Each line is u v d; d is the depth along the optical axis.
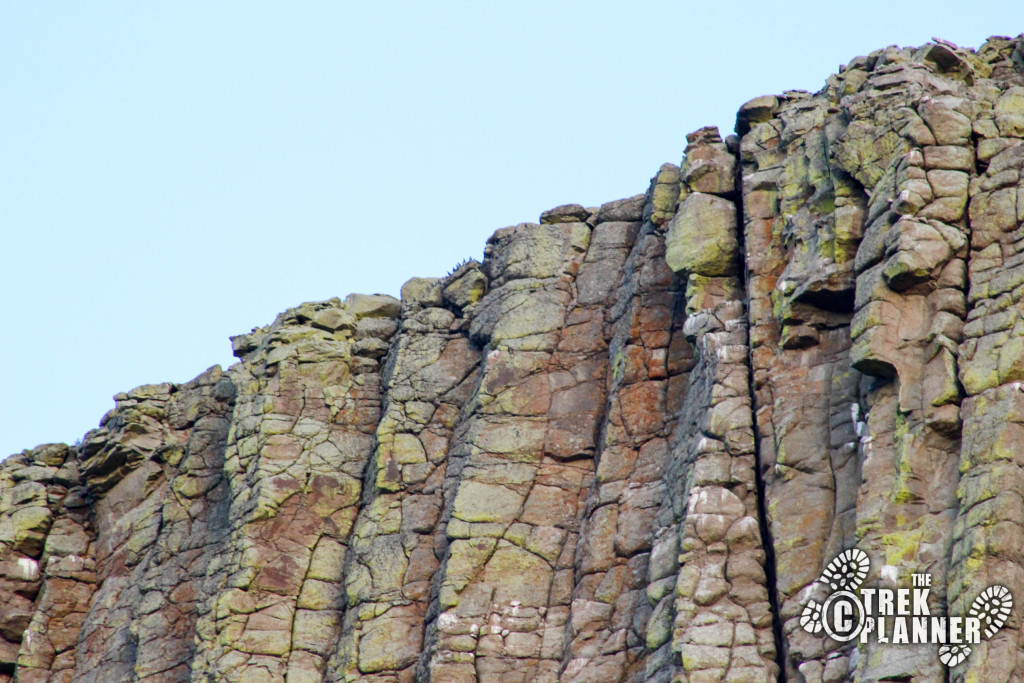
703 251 157.88
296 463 184.38
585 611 152.25
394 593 169.50
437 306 191.00
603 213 182.88
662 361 162.88
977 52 164.00
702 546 138.75
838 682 127.75
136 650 191.38
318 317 196.62
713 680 132.38
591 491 160.25
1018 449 125.88
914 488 129.25
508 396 172.38
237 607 175.00
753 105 165.38
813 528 135.88
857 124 149.00
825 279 143.12
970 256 137.25
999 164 140.50
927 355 133.75
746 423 143.62
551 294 178.00
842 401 140.12
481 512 165.50
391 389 184.62
